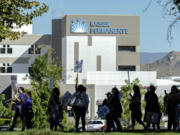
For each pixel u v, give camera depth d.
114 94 21.53
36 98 37.97
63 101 20.61
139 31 127.38
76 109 20.70
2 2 24.02
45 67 41.12
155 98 21.42
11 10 24.95
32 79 41.28
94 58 124.00
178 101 22.17
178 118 22.12
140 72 93.62
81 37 123.44
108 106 21.39
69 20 123.12
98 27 124.94
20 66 127.81
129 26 126.75
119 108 21.50
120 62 125.88
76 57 123.00
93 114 76.62
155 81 93.56
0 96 46.31
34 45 128.12
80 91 20.83
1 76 66.75
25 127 22.78
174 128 22.38
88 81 94.50
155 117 21.38
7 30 25.33
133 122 22.11
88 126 49.28
